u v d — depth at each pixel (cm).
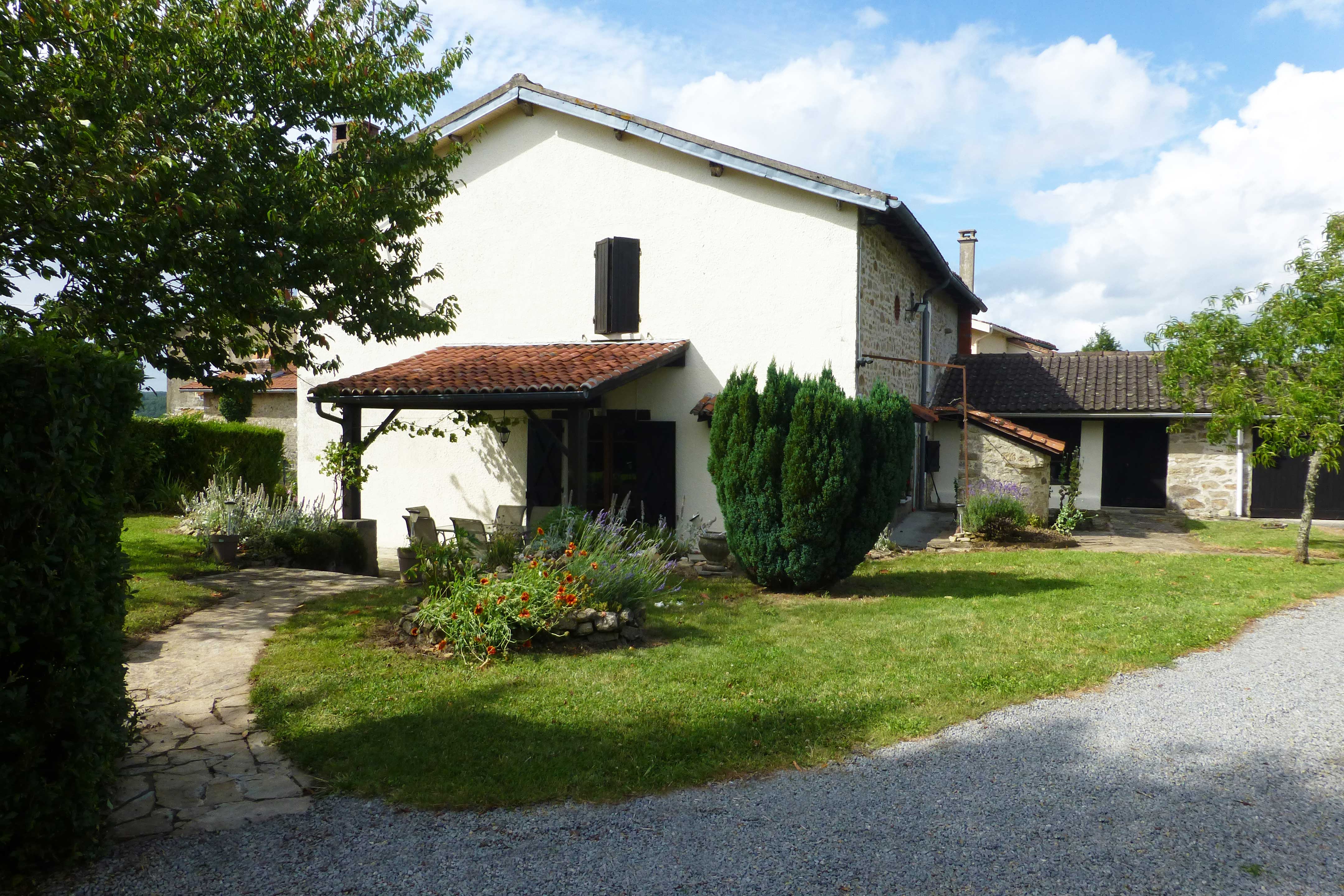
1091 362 1927
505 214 1400
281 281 924
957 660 622
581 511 972
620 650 662
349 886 331
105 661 359
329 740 472
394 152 996
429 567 729
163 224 772
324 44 969
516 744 465
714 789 415
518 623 648
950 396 1809
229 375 1313
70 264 799
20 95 738
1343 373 1033
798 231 1237
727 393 882
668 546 1067
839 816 385
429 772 431
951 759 448
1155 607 804
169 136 832
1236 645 674
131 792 414
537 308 1382
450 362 1273
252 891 328
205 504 1209
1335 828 371
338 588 928
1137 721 501
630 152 1324
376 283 996
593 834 371
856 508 856
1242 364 1151
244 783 425
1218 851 352
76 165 758
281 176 907
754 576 900
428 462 1425
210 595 864
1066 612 784
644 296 1316
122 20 840
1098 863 343
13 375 323
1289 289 1095
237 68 926
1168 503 1764
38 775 332
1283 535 1405
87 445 343
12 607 321
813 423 823
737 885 329
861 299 1230
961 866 341
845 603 840
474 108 1369
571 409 1091
